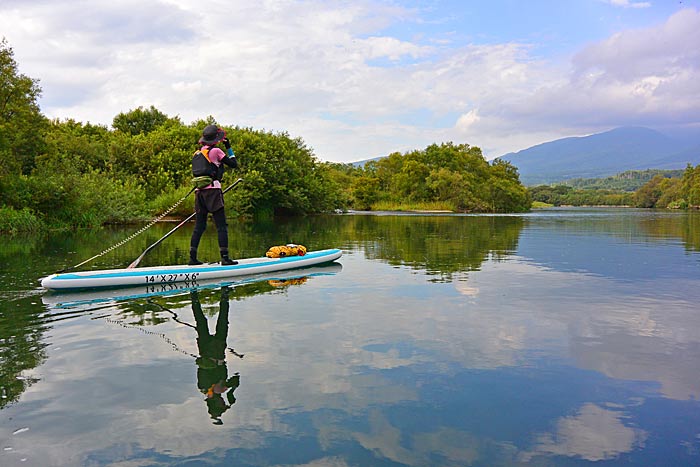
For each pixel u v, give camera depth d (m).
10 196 18.33
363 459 2.42
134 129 44.59
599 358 3.88
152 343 4.23
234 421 2.80
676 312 5.39
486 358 3.85
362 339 4.33
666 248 12.42
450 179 55.50
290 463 2.38
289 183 34.88
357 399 3.09
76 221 19.70
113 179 26.19
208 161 7.85
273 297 6.20
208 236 15.80
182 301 5.97
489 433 2.69
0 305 5.77
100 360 3.80
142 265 8.77
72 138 30.36
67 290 6.60
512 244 13.53
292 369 3.59
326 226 22.77
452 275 7.99
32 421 2.81
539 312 5.38
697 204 72.88
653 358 3.89
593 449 2.53
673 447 2.55
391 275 7.99
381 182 62.69
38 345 4.17
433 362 3.75
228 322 4.92
